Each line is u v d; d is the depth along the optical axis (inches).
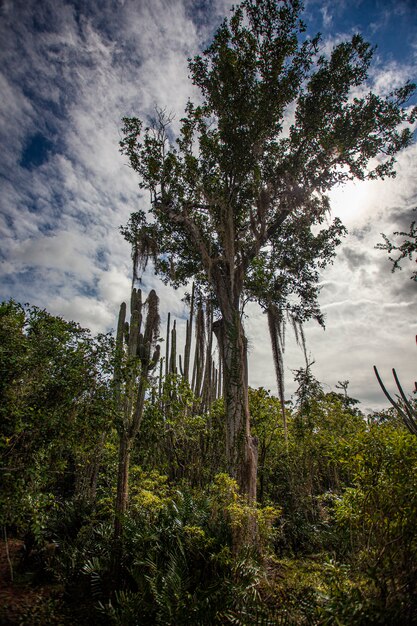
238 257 608.7
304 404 564.7
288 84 585.3
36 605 289.6
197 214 653.9
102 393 347.6
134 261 567.2
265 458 589.0
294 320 642.2
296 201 625.0
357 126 602.9
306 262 727.1
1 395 284.5
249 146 593.6
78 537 379.6
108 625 259.3
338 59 580.7
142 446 450.9
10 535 455.5
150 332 437.4
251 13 564.4
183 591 240.7
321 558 319.0
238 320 518.0
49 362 316.8
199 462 516.7
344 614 164.2
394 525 185.9
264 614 210.2
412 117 603.8
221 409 597.3
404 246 241.8
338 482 498.6
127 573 303.6
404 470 188.1
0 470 269.0
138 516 350.0
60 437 315.9
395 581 180.7
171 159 605.3
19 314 324.5
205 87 648.4
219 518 318.7
